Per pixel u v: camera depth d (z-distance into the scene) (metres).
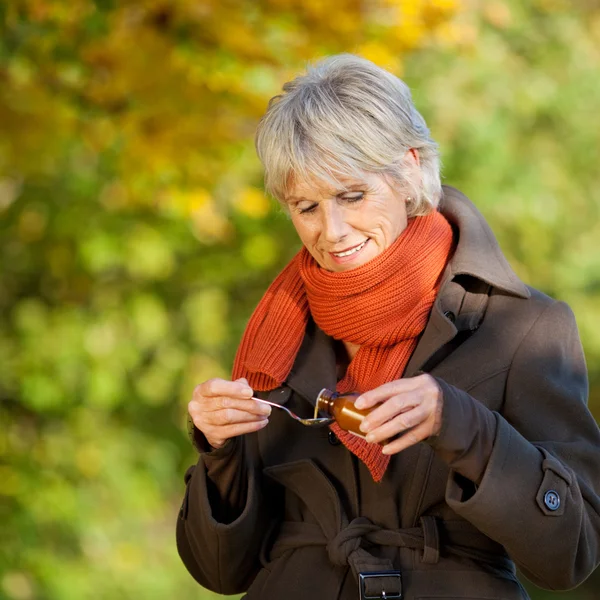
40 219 15.55
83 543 15.08
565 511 3.96
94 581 14.70
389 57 10.05
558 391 4.29
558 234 17.52
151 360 17.17
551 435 4.25
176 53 10.19
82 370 15.66
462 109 16.31
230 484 4.56
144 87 10.50
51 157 12.52
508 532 3.93
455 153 16.45
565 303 4.50
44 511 14.84
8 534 14.37
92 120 10.99
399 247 4.44
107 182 14.66
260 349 4.70
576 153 17.72
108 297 16.28
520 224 16.88
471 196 16.45
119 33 10.21
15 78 10.61
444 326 4.36
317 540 4.48
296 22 10.19
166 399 17.09
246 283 17.94
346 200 4.35
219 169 11.85
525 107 16.95
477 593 4.21
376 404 3.83
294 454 4.63
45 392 15.48
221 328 16.59
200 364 16.64
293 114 4.31
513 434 3.96
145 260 15.02
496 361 4.37
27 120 11.05
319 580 4.40
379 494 4.38
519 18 17.02
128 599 14.76
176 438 16.84
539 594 16.25
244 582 4.78
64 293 16.52
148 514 16.05
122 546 15.27
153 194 12.12
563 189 17.34
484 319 4.49
